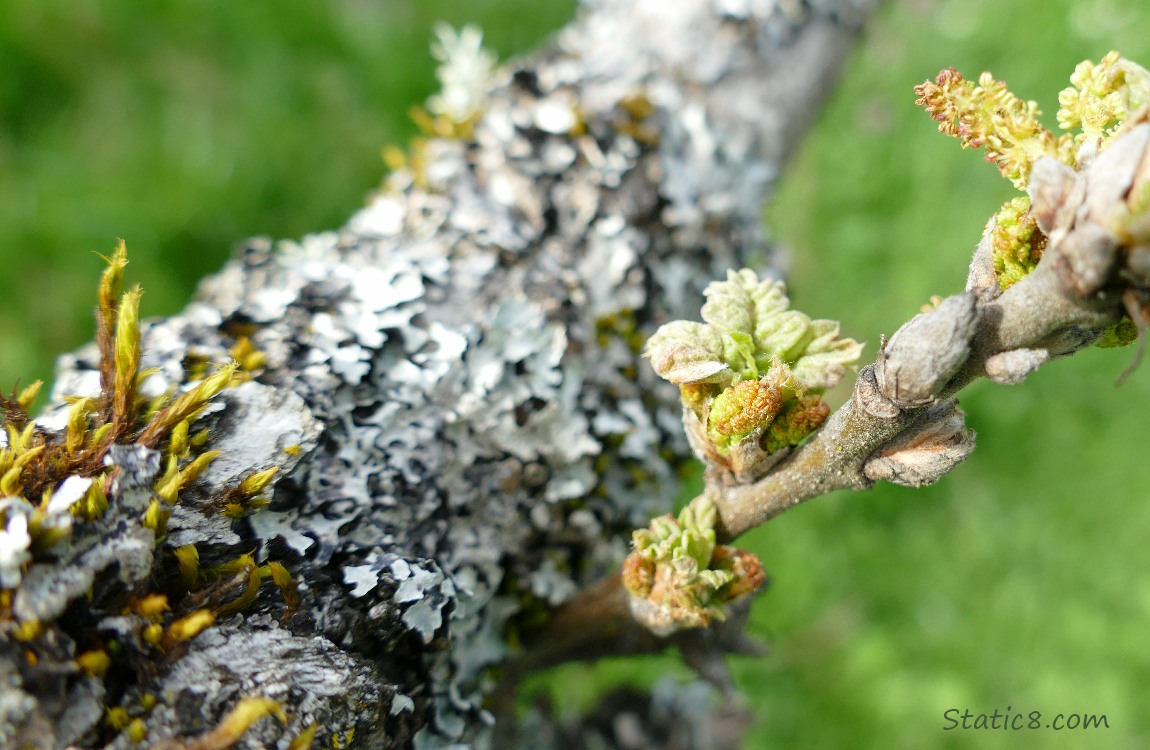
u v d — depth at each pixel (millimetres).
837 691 394
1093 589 401
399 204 223
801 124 260
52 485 175
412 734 188
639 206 223
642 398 216
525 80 234
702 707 244
